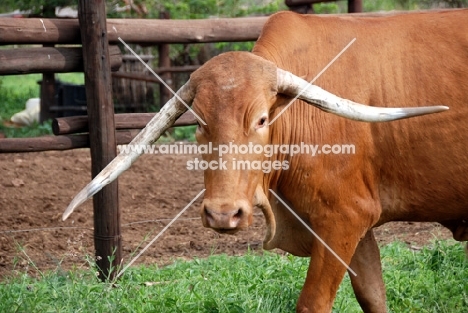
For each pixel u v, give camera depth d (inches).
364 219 204.5
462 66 208.1
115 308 220.5
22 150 271.6
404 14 218.5
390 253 289.0
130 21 301.6
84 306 221.6
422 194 210.7
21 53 271.4
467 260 269.1
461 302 236.5
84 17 268.5
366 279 220.7
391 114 178.5
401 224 344.5
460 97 206.7
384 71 208.4
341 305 232.8
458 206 212.4
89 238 323.6
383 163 207.6
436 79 207.8
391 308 237.5
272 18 211.5
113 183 271.9
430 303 237.9
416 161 207.6
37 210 363.3
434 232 328.5
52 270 276.4
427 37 211.5
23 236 323.6
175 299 228.5
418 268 268.1
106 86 271.4
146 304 228.7
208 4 634.8
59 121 275.3
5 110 676.7
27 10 576.4
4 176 419.2
